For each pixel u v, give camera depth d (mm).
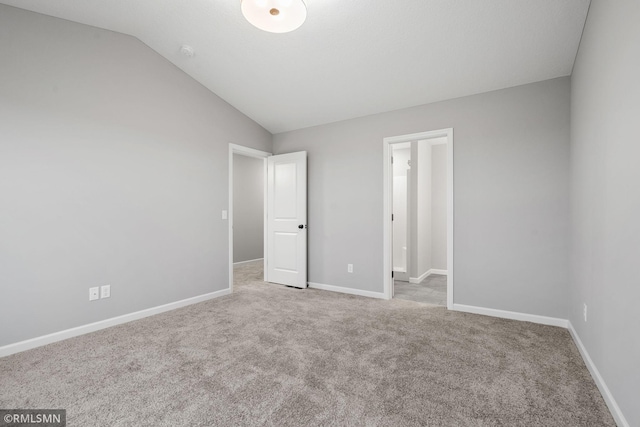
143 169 3057
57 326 2473
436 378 1888
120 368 2016
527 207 2893
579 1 2018
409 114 3541
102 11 2514
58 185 2484
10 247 2250
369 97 3465
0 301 2207
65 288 2520
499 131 3029
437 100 3352
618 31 1496
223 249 3879
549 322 2799
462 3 2148
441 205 5648
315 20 2443
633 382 1312
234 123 4047
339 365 2055
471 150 3164
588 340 2018
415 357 2168
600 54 1783
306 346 2354
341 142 4047
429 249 5621
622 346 1434
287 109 3973
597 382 1777
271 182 4609
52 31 2477
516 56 2590
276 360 2125
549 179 2805
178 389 1772
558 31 2281
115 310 2830
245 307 3365
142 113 3049
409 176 4848
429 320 2934
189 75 3484
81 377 1905
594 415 1538
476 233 3129
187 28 2746
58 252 2482
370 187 3807
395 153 5258
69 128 2549
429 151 5637
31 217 2348
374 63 2910
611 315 1580
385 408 1596
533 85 2881
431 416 1532
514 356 2180
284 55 2947
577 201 2393
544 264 2822
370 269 3816
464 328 2719
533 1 2068
